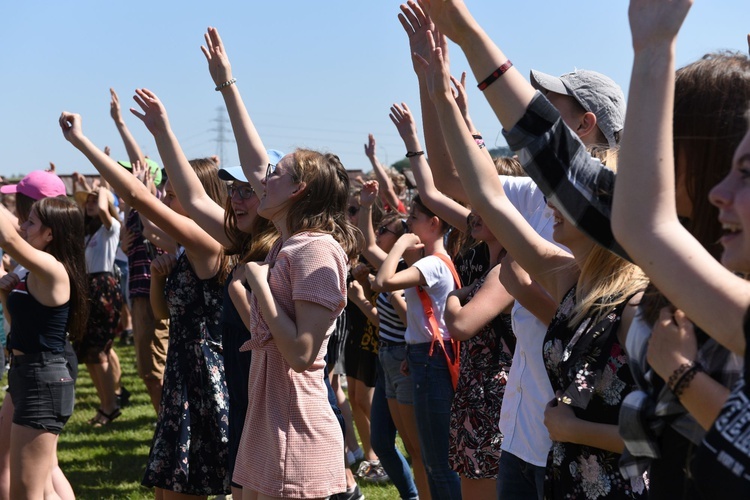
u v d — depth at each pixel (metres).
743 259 1.23
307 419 2.86
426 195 4.00
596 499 1.97
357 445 6.14
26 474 4.12
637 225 1.29
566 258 2.24
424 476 4.62
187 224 3.82
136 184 3.82
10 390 4.23
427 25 3.08
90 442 7.07
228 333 3.51
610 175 1.71
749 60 1.62
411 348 3.94
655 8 1.31
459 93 3.66
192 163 4.45
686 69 1.62
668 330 1.38
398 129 4.09
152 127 3.96
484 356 3.24
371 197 5.29
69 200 4.36
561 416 1.99
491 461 3.19
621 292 1.95
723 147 1.54
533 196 3.13
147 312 6.66
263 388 2.92
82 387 9.67
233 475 2.99
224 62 3.81
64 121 4.00
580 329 2.00
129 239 6.79
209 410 3.85
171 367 3.92
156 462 3.84
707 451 1.13
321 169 3.07
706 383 1.32
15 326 4.20
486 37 1.76
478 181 2.25
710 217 1.56
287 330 2.79
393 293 4.43
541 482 2.58
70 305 4.29
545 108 1.71
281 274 2.90
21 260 4.02
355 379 5.89
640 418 1.48
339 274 2.92
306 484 2.82
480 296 3.09
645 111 1.30
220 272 3.85
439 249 4.37
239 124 3.77
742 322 1.17
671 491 1.48
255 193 3.62
